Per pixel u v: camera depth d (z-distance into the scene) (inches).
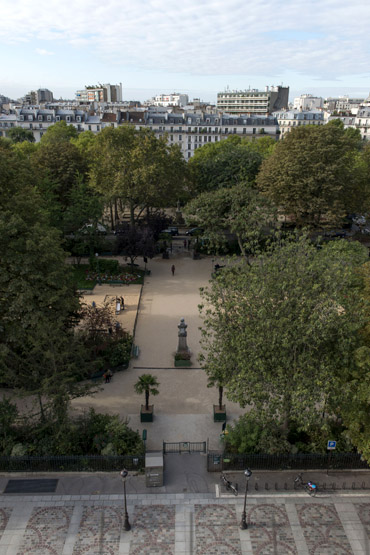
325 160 2701.8
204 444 1283.2
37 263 1400.1
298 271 1200.2
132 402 1508.4
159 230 2979.8
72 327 1636.3
